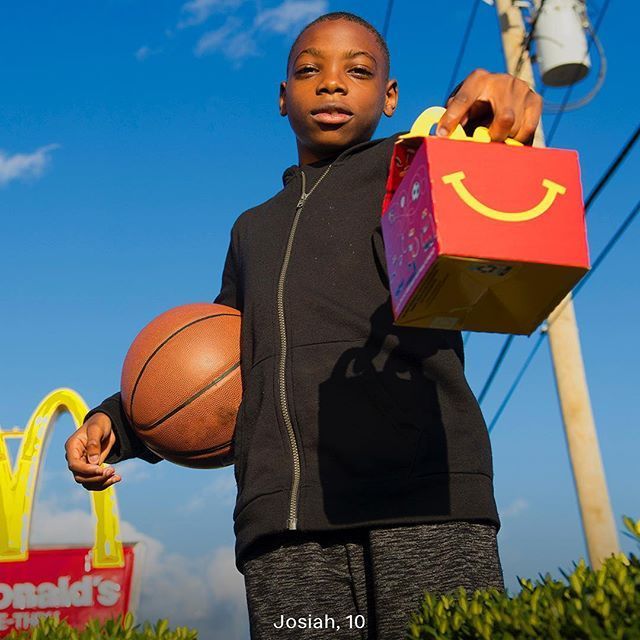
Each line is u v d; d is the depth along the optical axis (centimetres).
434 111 231
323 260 267
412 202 197
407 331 250
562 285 192
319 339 254
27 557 1052
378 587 226
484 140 215
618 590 172
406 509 230
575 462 795
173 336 289
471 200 187
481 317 203
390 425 239
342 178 283
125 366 297
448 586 223
